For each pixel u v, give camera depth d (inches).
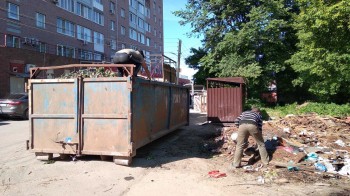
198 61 1327.5
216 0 1114.7
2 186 259.8
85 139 308.3
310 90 935.0
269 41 1033.5
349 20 466.6
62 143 311.0
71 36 1547.7
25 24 1238.3
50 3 1387.8
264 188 249.9
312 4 518.0
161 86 399.2
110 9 2011.6
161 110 398.6
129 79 298.0
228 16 1131.3
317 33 516.7
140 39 2586.1
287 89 1206.9
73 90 311.1
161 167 303.1
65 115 311.3
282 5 1029.8
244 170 295.6
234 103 613.3
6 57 997.8
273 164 303.6
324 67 586.2
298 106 966.4
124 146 299.4
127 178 272.7
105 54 1909.4
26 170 293.0
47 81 316.2
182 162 319.0
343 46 512.4
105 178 272.1
